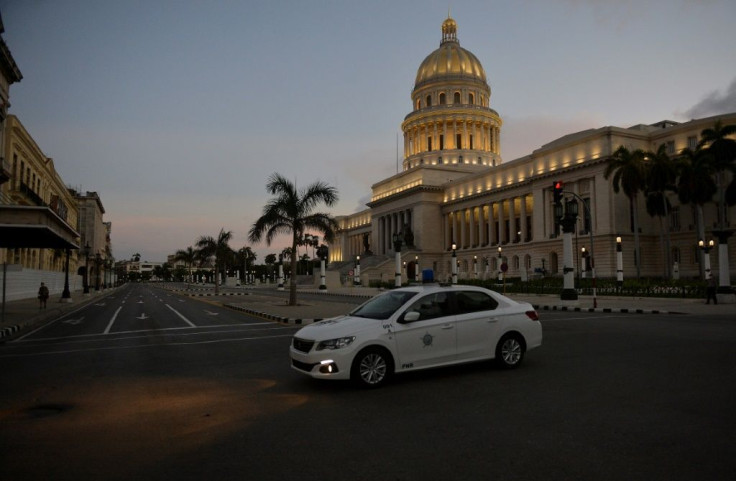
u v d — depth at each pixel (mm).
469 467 4980
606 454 5281
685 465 4977
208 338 15930
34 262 53562
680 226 60125
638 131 62531
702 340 13523
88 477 4867
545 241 69312
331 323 8969
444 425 6348
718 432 5945
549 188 69500
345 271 95625
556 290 40875
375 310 9320
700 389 8023
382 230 110688
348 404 7449
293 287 30578
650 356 11086
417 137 109750
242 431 6234
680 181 48656
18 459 5355
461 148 105188
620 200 60594
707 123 56750
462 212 92312
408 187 102438
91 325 21156
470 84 107562
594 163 61844
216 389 8594
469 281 63812
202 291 69625
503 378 9016
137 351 13312
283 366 10672
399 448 5547
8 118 40688
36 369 10781
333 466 5055
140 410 7305
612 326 17547
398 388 8383
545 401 7418
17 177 44812
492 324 9602
